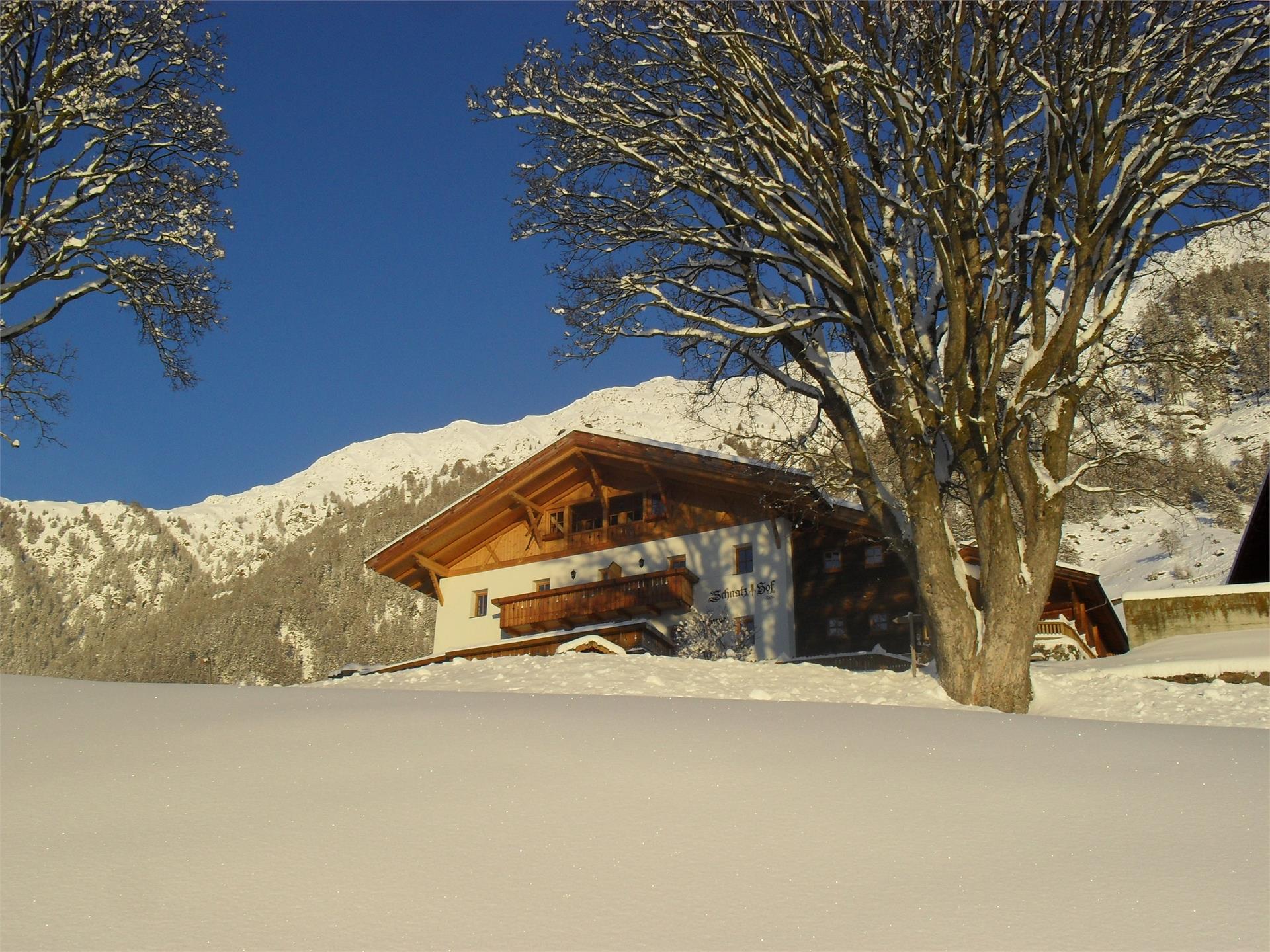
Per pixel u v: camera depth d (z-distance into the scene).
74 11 19.98
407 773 6.21
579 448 37.56
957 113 14.62
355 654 124.56
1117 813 5.49
